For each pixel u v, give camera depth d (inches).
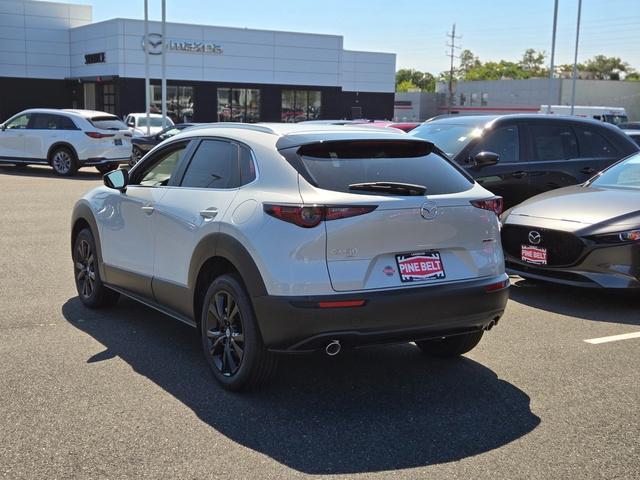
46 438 150.8
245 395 178.7
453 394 182.2
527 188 365.4
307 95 1804.9
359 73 1955.0
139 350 211.0
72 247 263.9
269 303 163.0
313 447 149.9
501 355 213.6
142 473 136.8
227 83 1683.1
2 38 1621.6
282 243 162.9
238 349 177.5
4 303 259.4
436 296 169.6
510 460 145.3
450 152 361.1
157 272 210.1
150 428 157.2
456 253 178.5
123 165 851.4
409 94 3036.4
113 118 798.5
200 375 191.6
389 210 166.7
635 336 233.1
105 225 238.4
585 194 300.8
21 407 166.6
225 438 153.3
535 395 181.6
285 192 168.6
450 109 2955.2
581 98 2493.8
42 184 677.3
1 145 799.7
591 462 144.8
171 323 240.8
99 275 245.6
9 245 367.6
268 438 153.9
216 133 202.8
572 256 270.7
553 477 138.3
